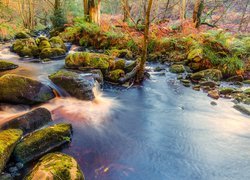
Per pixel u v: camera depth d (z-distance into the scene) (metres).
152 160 4.20
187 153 4.45
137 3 19.81
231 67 8.62
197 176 3.87
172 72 9.11
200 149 4.59
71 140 4.52
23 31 16.78
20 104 5.46
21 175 3.47
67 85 6.25
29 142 3.85
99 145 4.51
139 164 4.07
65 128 4.49
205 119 5.79
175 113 6.09
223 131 5.27
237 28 15.93
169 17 19.20
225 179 3.84
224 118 5.84
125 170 3.89
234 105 6.45
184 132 5.19
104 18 16.58
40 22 27.86
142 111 6.13
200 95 7.22
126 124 5.42
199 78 8.29
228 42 9.51
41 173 3.04
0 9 19.02
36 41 11.60
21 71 8.25
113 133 4.98
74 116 5.49
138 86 7.79
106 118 5.60
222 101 6.78
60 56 10.60
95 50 11.87
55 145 4.16
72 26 14.65
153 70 9.20
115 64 8.21
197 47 9.71
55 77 6.41
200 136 5.05
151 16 17.27
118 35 11.70
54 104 5.93
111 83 7.81
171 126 5.43
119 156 4.24
